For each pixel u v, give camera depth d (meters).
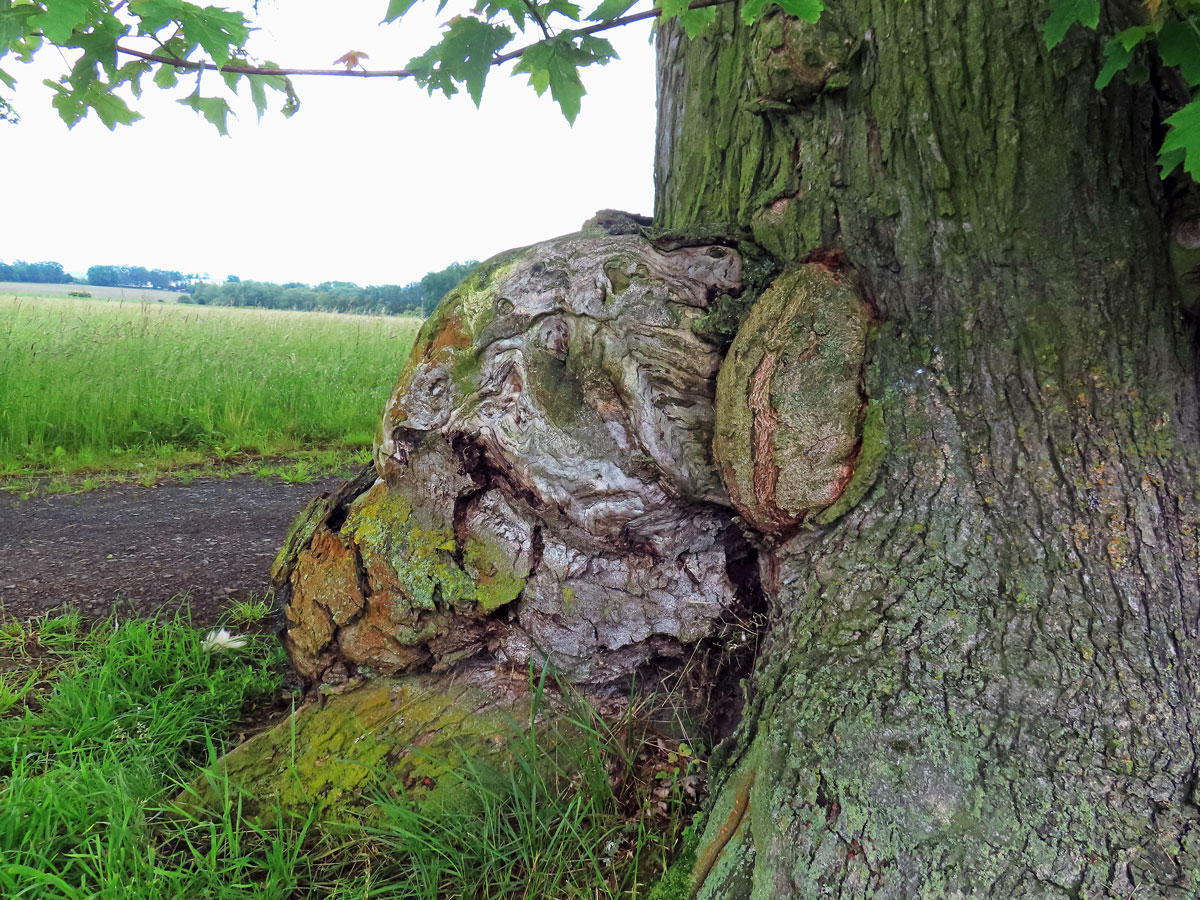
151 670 2.40
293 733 1.83
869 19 1.58
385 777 1.75
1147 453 1.39
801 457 1.56
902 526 1.47
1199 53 1.22
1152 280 1.45
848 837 1.16
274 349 8.48
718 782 1.44
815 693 1.33
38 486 4.81
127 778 1.81
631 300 1.79
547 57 1.42
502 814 1.64
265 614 2.96
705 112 1.99
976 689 1.25
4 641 2.60
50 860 1.56
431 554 1.90
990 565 1.37
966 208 1.52
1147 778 1.13
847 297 1.59
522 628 1.92
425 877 1.50
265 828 1.72
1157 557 1.33
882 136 1.58
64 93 1.77
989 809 1.13
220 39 1.34
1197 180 1.17
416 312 16.69
